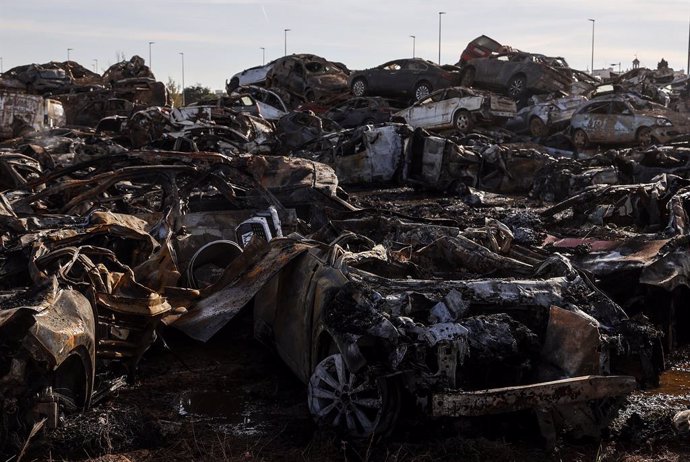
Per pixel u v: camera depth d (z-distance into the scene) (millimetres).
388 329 5262
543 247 9133
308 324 6047
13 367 4957
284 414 6113
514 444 5508
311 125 27141
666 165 17016
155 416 5891
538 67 32031
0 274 6766
